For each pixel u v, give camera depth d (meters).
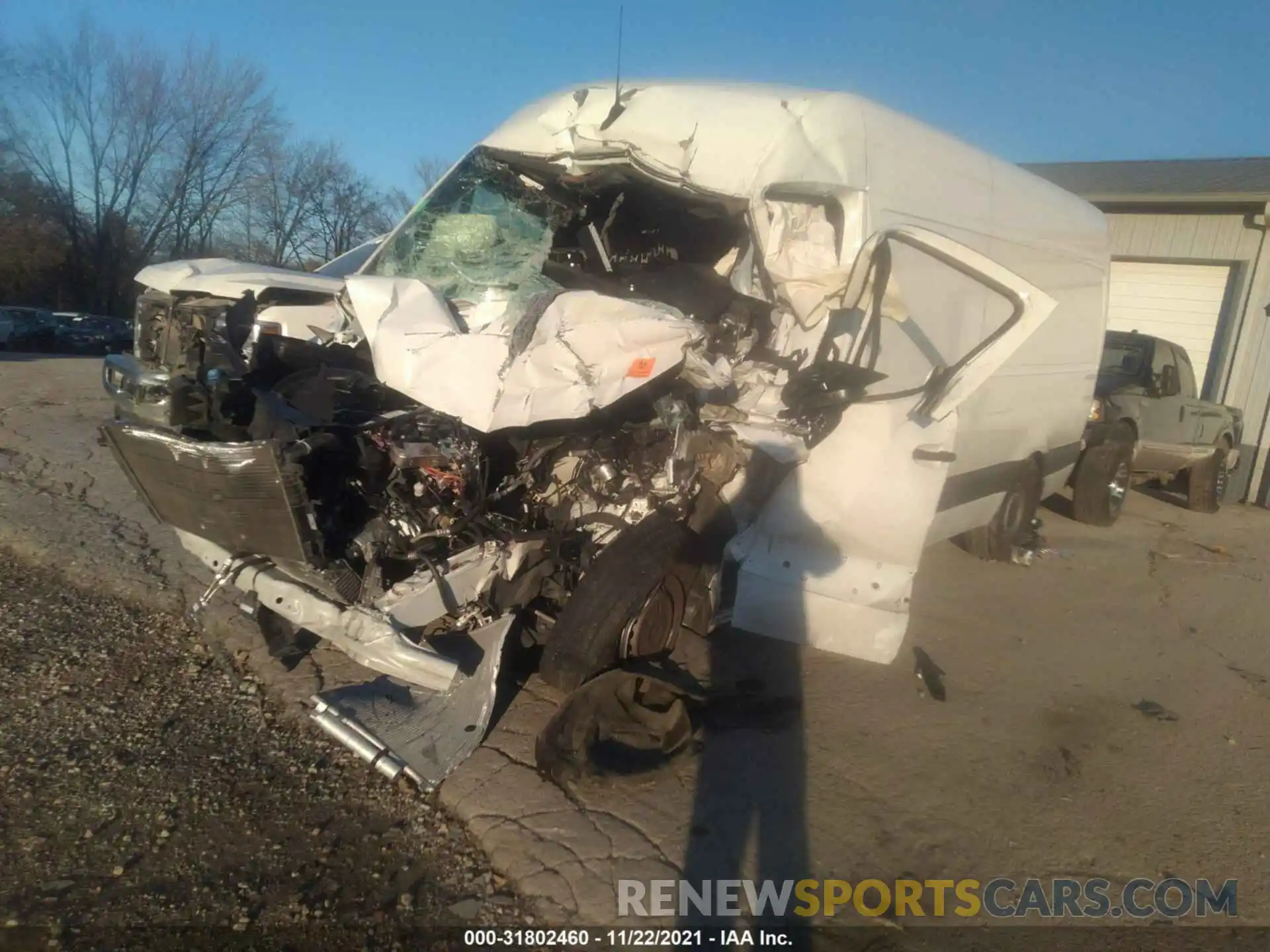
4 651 4.71
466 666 4.09
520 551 4.20
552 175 5.20
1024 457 7.34
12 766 3.80
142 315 6.63
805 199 4.66
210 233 45.97
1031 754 4.58
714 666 5.16
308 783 3.88
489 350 3.83
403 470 3.99
